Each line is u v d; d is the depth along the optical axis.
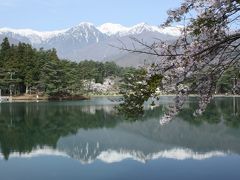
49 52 111.56
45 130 41.41
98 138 36.03
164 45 5.76
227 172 20.84
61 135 38.00
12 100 97.12
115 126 44.44
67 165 24.09
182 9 5.61
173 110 6.05
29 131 40.47
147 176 20.75
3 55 106.12
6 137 36.25
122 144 32.31
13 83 98.94
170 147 29.59
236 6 5.22
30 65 101.88
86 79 124.88
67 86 101.75
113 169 22.70
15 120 50.50
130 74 6.12
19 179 20.67
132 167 23.06
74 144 32.72
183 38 5.71
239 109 56.41
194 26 5.57
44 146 31.48
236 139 31.67
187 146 29.50
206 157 25.02
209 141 31.17
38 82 98.75
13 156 27.14
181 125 41.06
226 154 25.73
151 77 5.78
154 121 46.28
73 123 47.59
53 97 102.50
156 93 5.95
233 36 5.46
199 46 5.53
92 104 82.00
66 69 102.94
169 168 22.31
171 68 5.70
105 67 150.50
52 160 25.72
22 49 106.06
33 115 56.91
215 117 46.72
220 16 5.36
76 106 75.19
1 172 22.28
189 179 19.78
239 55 5.70
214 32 5.55
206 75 5.87
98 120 50.53
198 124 41.22
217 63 5.77
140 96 6.01
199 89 5.94
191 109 52.19
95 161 25.23
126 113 6.20
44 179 20.70
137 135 37.09
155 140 33.47
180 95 5.95
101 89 128.88
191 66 5.54
